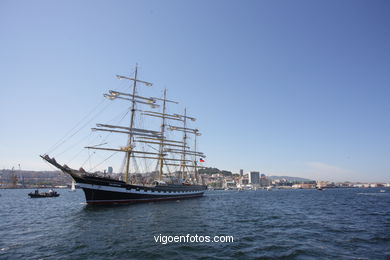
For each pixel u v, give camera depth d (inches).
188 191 3122.5
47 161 1733.5
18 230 1037.2
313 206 2330.2
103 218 1338.6
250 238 900.0
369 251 732.7
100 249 740.0
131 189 2094.0
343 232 1019.9
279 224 1227.2
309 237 922.1
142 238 881.5
